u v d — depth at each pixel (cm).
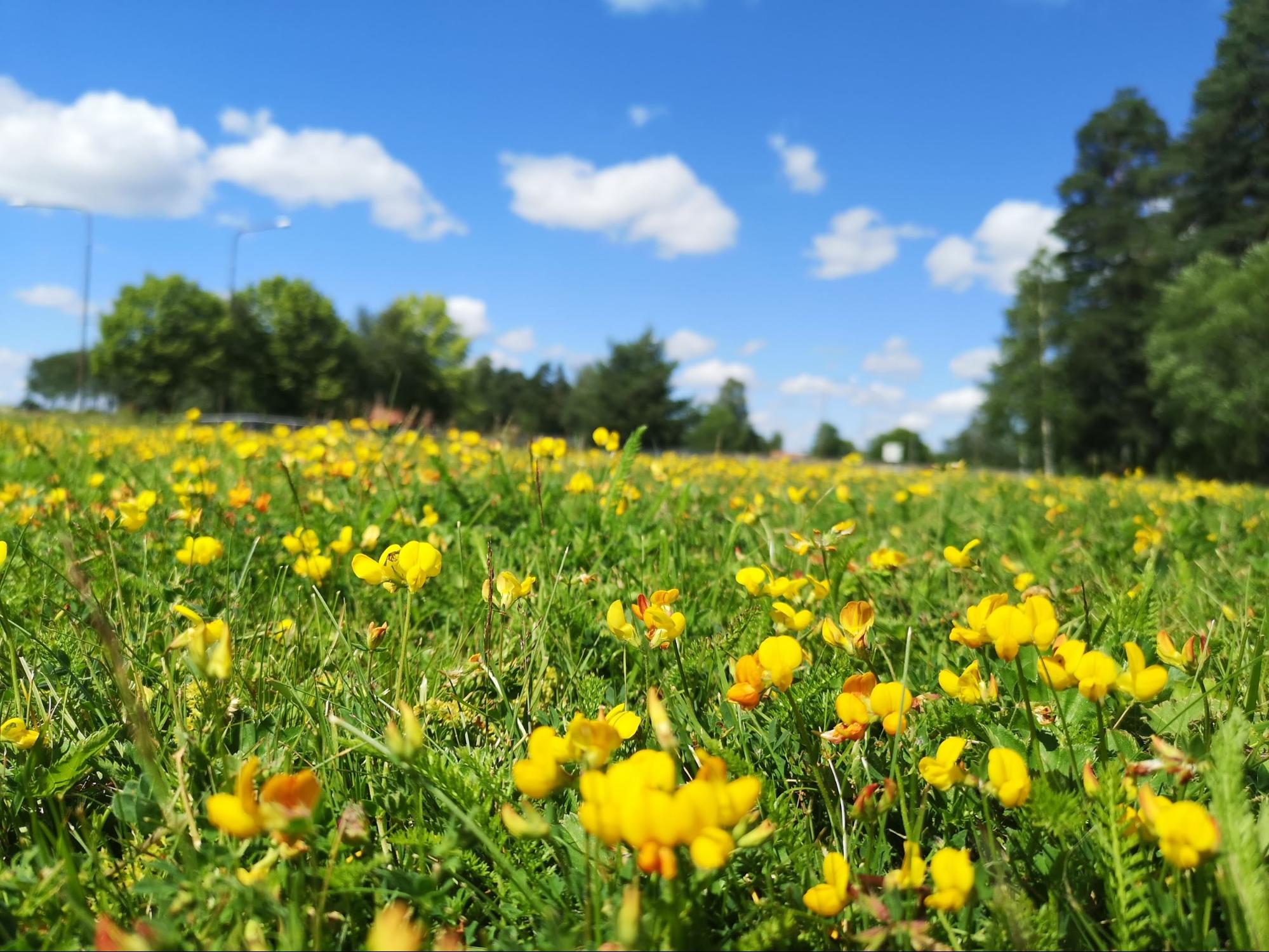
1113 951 100
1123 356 5150
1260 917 89
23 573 246
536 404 8362
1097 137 5488
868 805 116
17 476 492
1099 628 203
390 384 6975
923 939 97
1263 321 3675
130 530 274
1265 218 4825
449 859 119
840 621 162
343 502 391
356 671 177
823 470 831
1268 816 110
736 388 6400
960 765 121
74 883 104
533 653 191
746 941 99
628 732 117
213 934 101
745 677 128
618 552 299
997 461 5825
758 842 97
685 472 581
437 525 335
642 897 94
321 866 117
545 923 107
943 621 241
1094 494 737
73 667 180
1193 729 157
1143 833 99
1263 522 493
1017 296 5609
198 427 805
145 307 6078
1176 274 5016
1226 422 3788
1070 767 135
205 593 242
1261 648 161
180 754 120
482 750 151
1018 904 102
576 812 132
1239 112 5009
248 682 165
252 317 6269
